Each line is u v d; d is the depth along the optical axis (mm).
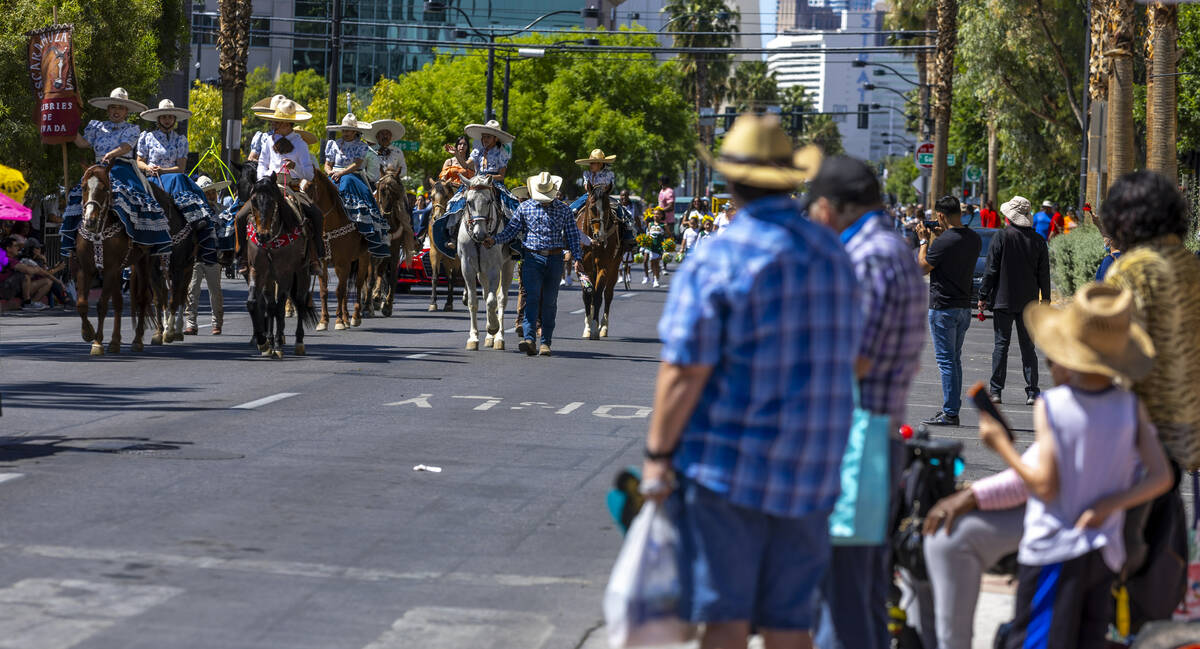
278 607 7594
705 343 4938
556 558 8852
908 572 6578
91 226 20172
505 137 23031
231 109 44688
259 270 20516
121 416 14312
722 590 5070
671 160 85375
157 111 22500
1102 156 30703
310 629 7223
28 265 31562
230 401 15633
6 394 15992
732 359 4984
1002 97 52656
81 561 8398
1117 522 5840
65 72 25359
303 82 105562
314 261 21312
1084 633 5922
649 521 5043
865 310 6062
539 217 21594
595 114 79250
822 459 5070
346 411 14984
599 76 80688
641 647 5270
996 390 17578
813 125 159125
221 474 11180
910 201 175125
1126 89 30562
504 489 10945
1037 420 5879
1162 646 5695
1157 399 6266
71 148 39719
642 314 32875
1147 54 29656
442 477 11336
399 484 10984
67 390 16484
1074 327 5809
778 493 5012
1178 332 6258
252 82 105188
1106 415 5789
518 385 17812
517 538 9352
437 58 81000
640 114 81188
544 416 15047
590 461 12305
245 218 21250
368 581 8180
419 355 21516
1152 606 6195
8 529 9125
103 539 8945
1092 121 30828
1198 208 28047
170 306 23453
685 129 84562
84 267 20500
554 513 10148
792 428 4992
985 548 6258
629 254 43438
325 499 10359
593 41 80938
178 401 15586
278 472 11328
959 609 6316
